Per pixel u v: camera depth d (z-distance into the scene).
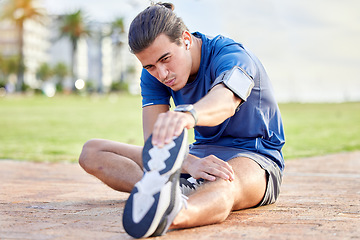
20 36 55.25
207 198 1.73
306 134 9.14
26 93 60.69
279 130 2.29
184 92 2.15
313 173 3.99
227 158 2.11
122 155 2.32
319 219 1.94
